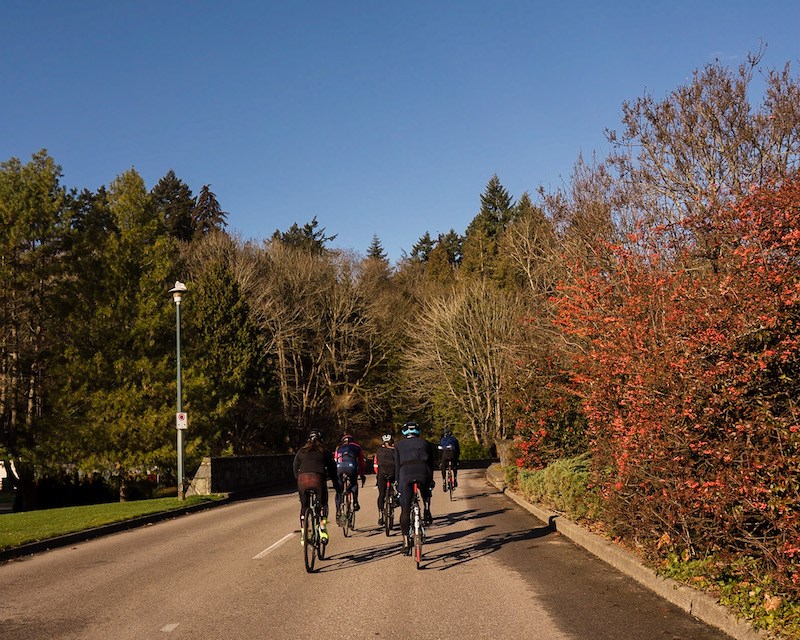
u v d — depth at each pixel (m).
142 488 34.22
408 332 54.59
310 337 60.03
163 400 30.08
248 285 54.75
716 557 7.73
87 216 35.03
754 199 7.55
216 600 8.21
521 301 42.22
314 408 55.34
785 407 6.83
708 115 16.80
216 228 68.19
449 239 102.19
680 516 7.95
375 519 16.20
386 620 7.12
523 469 21.20
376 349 62.19
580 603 7.72
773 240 7.22
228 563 10.74
